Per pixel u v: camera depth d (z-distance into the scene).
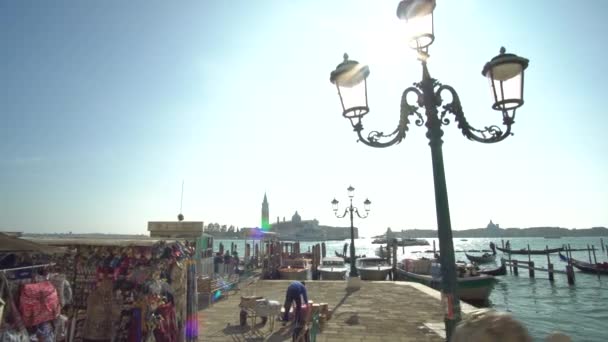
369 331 10.28
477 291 23.77
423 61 4.86
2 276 4.93
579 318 22.20
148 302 6.64
